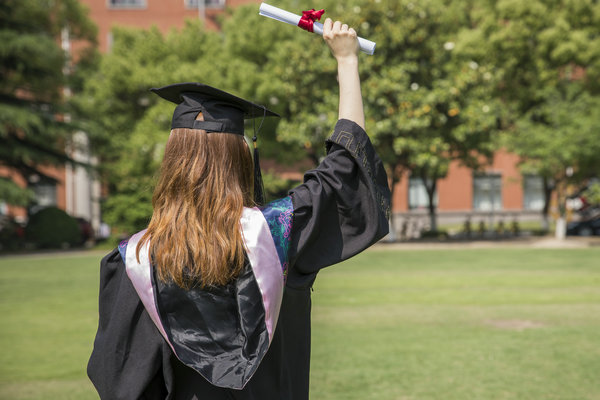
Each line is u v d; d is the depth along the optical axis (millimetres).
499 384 4719
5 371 5262
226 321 1330
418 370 5141
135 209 21266
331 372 5094
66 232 22578
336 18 19984
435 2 20016
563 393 4480
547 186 26734
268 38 23547
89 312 8344
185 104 1471
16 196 21375
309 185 1459
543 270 13039
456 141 21719
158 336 1352
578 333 6617
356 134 1489
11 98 22953
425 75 20078
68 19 25688
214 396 1351
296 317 1464
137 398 1326
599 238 24469
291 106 21453
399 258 16094
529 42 23219
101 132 23422
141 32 25547
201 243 1314
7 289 10844
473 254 17234
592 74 22422
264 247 1346
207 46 24891
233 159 1443
